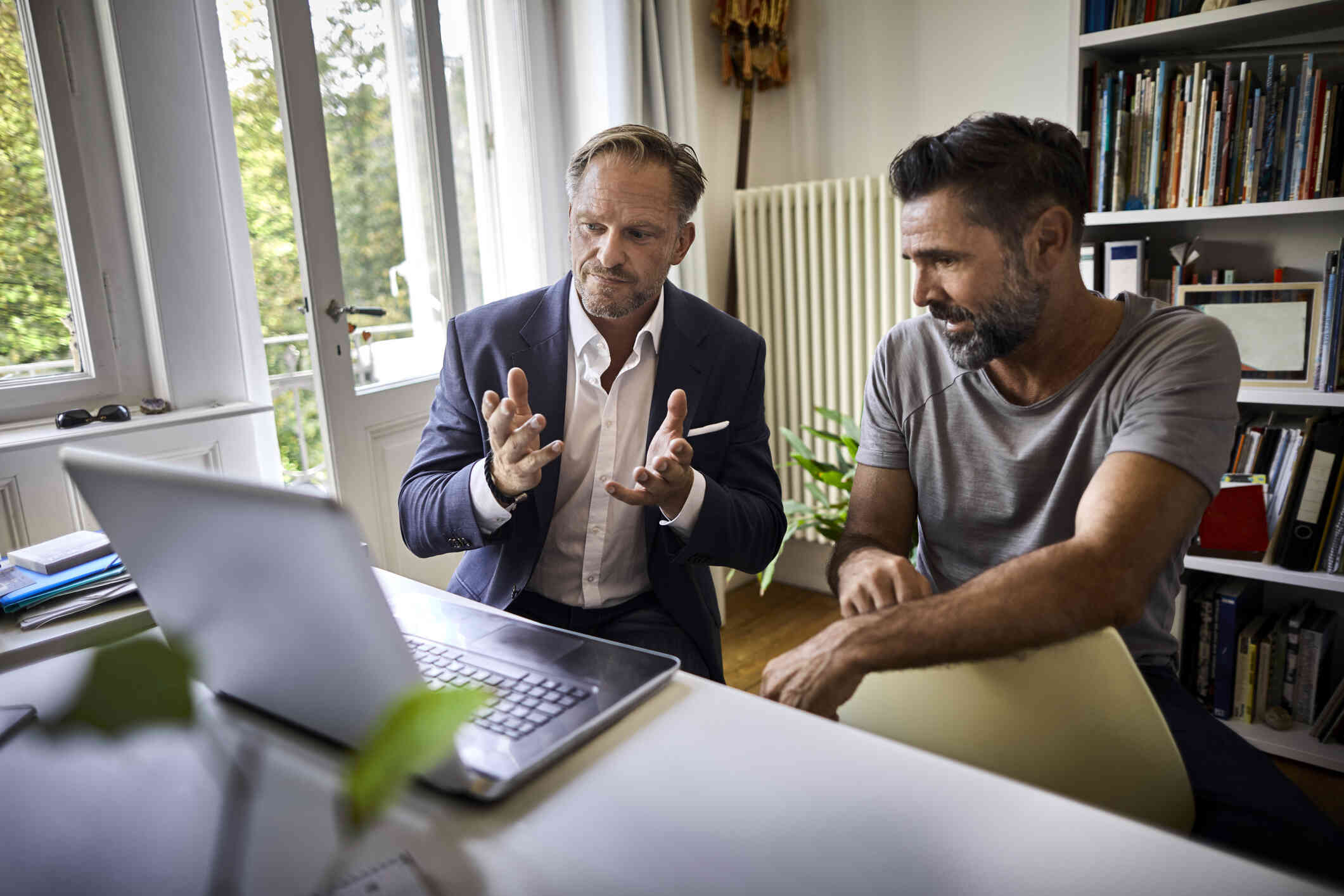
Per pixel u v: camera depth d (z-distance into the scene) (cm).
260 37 228
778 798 58
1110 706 76
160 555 60
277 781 61
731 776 61
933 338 117
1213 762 89
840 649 79
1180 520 88
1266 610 205
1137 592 82
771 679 82
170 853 54
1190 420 92
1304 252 188
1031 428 108
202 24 179
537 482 107
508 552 126
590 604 131
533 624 87
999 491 110
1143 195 184
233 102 225
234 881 50
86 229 169
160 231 175
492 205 242
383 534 207
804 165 279
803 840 54
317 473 295
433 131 221
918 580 90
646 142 120
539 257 250
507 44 239
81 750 67
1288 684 186
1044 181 96
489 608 92
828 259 254
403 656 52
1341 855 77
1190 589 190
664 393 128
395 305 214
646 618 129
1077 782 76
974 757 79
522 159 245
